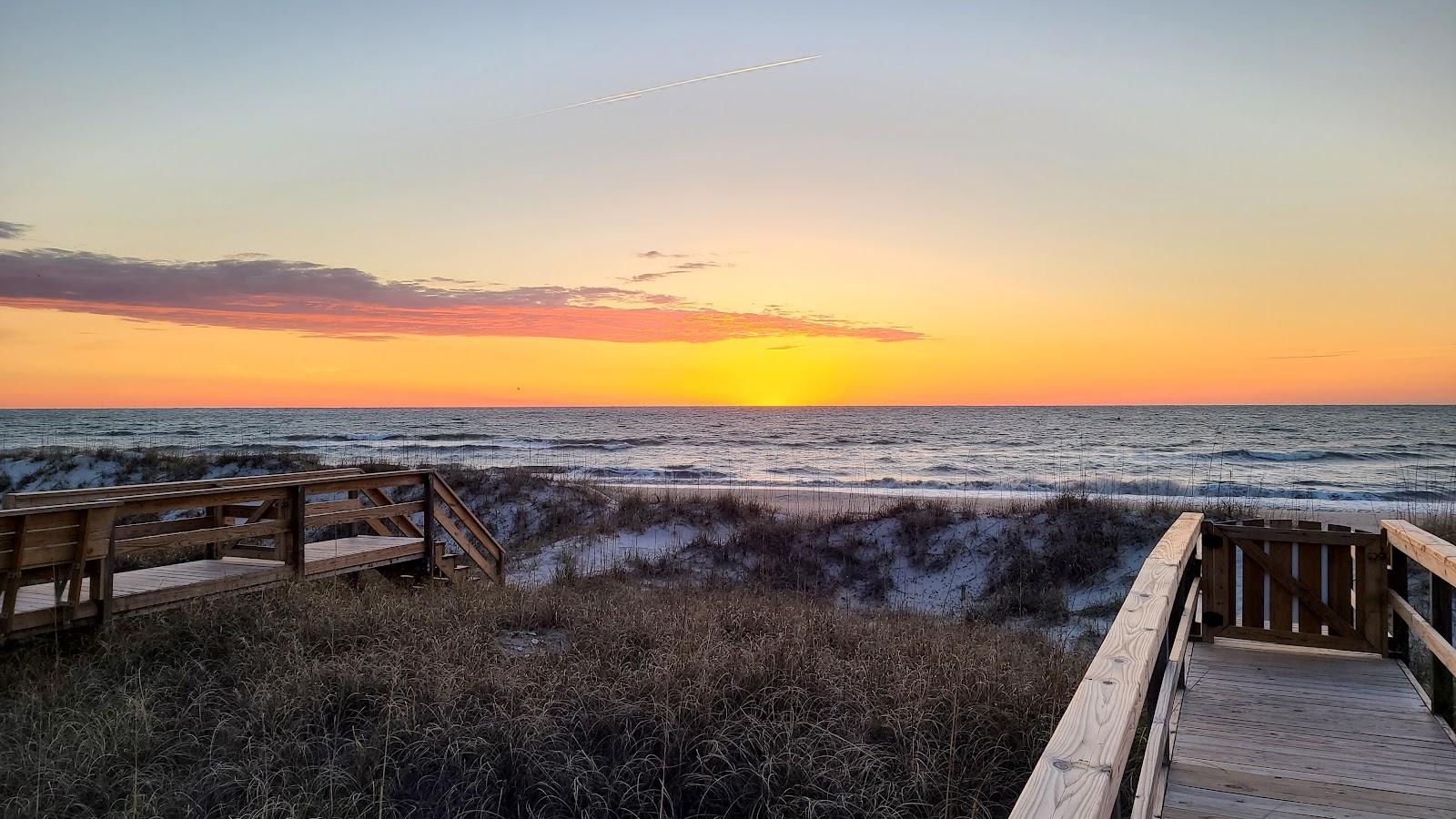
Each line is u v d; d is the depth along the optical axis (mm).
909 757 5598
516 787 5312
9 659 6781
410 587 10992
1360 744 4883
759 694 6453
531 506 22391
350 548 10570
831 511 21812
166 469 26812
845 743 5684
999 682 6734
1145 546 16547
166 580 8375
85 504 7102
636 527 20250
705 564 17438
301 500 9414
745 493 28250
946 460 51438
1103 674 2439
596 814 5105
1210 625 7043
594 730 5941
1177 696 5352
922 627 10445
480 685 6406
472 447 62625
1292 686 5926
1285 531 6840
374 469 25547
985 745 5770
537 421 114750
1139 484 32938
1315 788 4305
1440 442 61375
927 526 18422
